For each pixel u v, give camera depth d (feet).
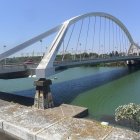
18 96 126.72
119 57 263.08
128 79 223.71
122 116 51.31
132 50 372.58
